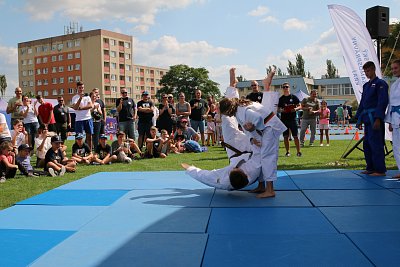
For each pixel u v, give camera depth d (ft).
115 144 34.04
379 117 21.62
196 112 46.70
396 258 10.16
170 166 30.37
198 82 271.90
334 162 29.60
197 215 14.94
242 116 17.21
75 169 28.58
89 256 10.83
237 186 17.49
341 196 17.72
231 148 18.49
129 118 39.50
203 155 39.06
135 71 311.06
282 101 34.81
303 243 11.49
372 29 30.99
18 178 25.57
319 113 46.75
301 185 20.44
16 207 16.66
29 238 12.45
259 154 17.71
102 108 39.99
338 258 10.27
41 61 284.61
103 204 17.02
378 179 21.66
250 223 13.75
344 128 101.60
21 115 39.17
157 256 10.72
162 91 276.00
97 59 261.03
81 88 36.68
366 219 13.96
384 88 21.61
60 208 16.38
